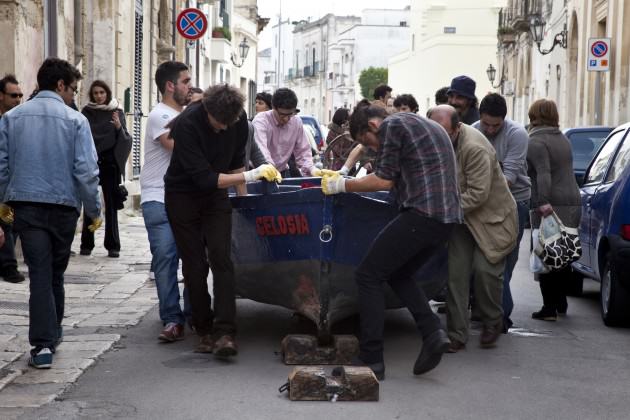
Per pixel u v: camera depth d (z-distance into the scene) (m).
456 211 6.64
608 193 9.11
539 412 6.10
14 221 6.95
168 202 7.30
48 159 6.88
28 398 6.24
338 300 7.23
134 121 21.98
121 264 12.37
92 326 8.48
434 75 66.81
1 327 8.27
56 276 7.36
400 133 6.60
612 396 6.50
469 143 7.61
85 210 7.10
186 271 7.39
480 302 7.88
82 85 18.34
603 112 27.94
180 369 7.05
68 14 16.55
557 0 36.69
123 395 6.34
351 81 94.00
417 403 6.25
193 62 32.97
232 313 7.31
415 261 6.78
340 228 6.97
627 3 25.23
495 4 66.38
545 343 8.14
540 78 40.94
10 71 12.69
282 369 7.08
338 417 5.91
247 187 8.98
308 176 10.26
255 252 7.54
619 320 8.84
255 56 57.00
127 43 20.67
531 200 8.81
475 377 6.95
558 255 8.60
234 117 7.00
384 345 7.96
